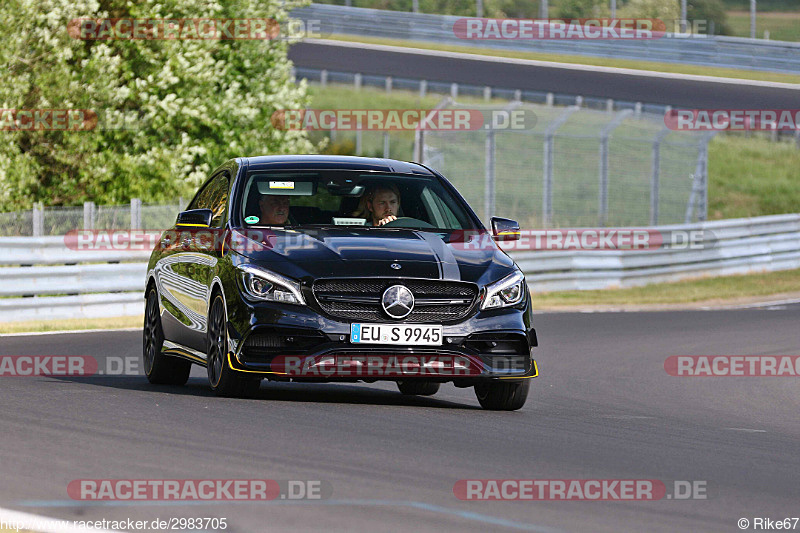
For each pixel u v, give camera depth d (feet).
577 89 540.52
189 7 322.55
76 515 57.67
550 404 116.26
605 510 62.28
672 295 297.12
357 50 645.10
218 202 111.55
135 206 228.02
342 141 492.13
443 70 593.83
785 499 68.44
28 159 289.94
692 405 124.57
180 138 326.65
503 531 56.24
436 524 57.16
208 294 102.53
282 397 105.09
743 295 301.84
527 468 73.56
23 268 202.90
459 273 98.48
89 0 294.46
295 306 95.66
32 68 289.74
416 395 118.52
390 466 71.77
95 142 299.99
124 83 321.11
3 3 285.64
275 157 114.11
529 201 421.59
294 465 70.74
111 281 216.13
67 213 229.04
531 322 101.35
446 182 113.80
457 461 74.69
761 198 542.16
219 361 99.71
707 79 571.28
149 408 92.53
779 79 577.43
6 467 68.39
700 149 374.22
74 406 93.30
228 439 78.89
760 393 139.03
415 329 96.07
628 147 455.22
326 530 55.52
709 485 71.46
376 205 108.06
